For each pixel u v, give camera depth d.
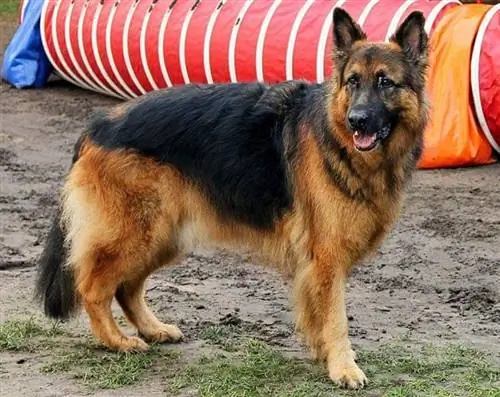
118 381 6.65
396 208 6.84
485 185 12.61
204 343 7.48
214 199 7.11
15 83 21.58
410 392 6.32
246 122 7.02
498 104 12.95
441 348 7.28
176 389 6.50
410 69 6.75
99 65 18.88
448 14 13.59
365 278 9.32
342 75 6.71
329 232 6.66
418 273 9.45
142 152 7.03
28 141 16.31
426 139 13.38
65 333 7.73
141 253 7.13
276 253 7.08
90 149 7.19
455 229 10.88
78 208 7.18
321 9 13.99
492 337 7.59
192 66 15.85
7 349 7.33
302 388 6.44
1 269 9.77
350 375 6.51
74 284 7.30
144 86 17.75
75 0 20.02
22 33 22.03
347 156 6.54
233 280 9.35
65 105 19.64
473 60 13.14
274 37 14.23
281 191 6.91
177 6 16.61
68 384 6.62
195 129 7.05
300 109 6.91
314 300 6.76
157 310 8.38
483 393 6.25
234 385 6.49
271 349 7.30
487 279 9.21
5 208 12.22
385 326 7.90
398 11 13.15
